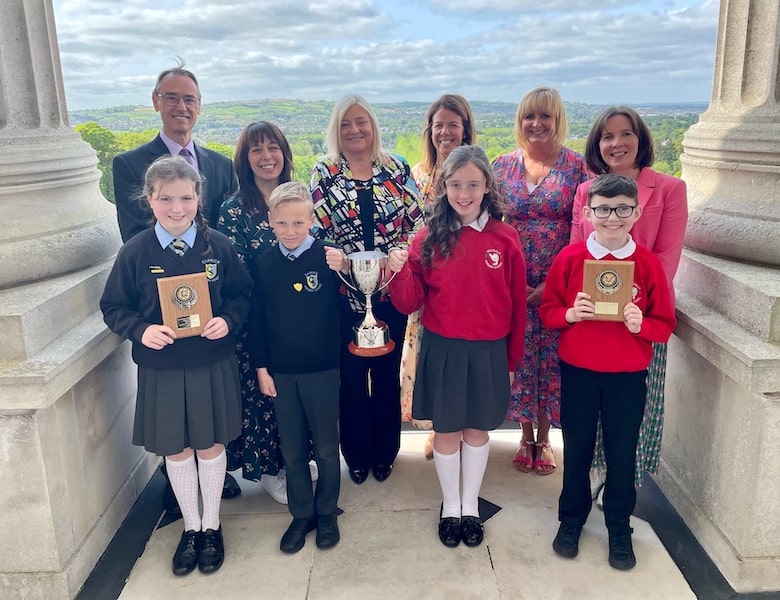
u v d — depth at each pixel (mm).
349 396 2648
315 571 2211
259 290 2219
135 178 2453
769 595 2104
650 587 2111
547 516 2506
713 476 2289
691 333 2281
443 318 2232
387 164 2531
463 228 2205
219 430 2182
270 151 2334
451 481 2398
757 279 2150
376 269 2195
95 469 2344
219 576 2195
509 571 2193
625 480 2172
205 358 2121
